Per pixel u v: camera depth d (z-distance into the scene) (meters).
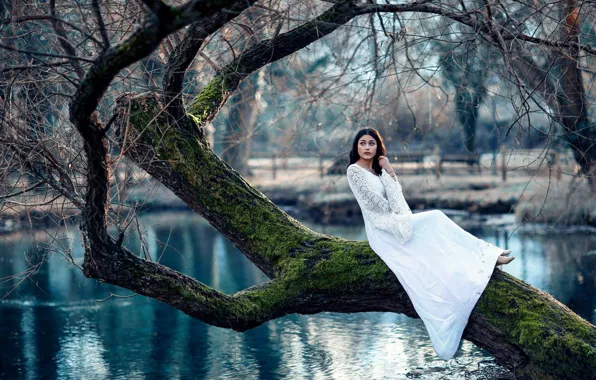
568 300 9.28
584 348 4.82
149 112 5.56
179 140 5.66
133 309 9.69
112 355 7.48
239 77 6.24
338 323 8.77
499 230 16.06
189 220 19.88
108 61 3.84
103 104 5.85
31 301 10.16
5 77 5.41
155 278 5.06
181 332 8.45
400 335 8.09
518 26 5.77
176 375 6.76
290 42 5.94
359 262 5.36
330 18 5.77
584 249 13.29
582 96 6.86
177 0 5.96
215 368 6.97
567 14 5.89
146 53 3.80
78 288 11.02
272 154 24.23
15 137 5.10
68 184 5.12
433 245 5.17
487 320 5.07
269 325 8.74
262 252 5.61
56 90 5.84
